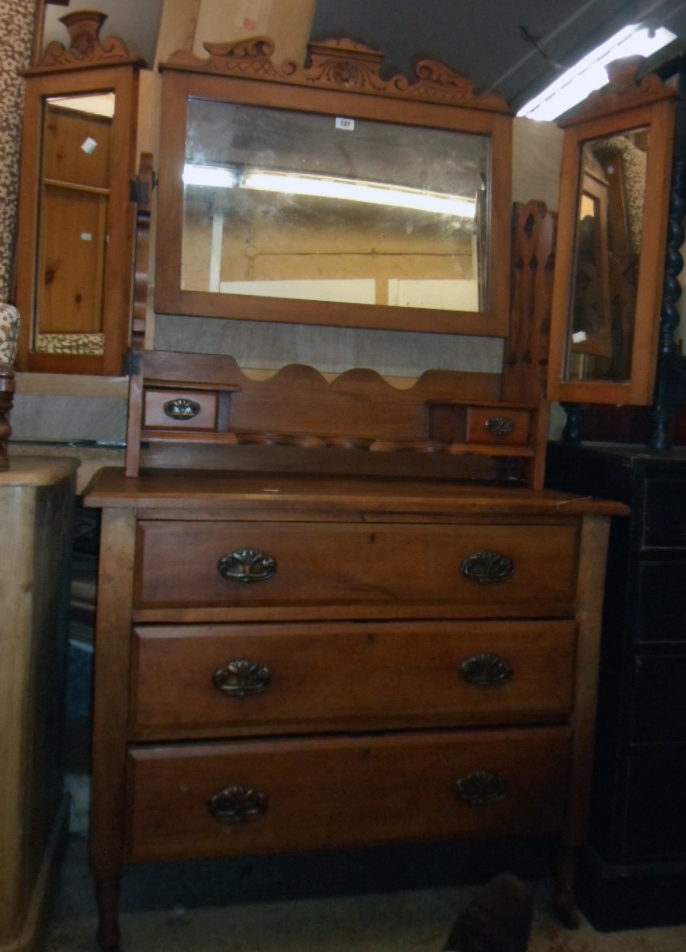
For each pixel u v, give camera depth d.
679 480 1.38
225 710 1.22
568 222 1.54
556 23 2.66
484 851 1.67
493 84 3.10
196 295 1.53
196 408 1.44
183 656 1.20
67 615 1.56
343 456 1.67
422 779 1.31
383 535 1.27
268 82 1.56
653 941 1.39
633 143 1.48
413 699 1.30
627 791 1.41
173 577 1.20
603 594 1.39
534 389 1.57
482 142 1.67
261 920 1.40
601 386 1.49
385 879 1.55
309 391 1.62
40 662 1.23
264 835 1.26
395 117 1.62
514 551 1.33
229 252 1.56
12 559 1.11
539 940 1.38
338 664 1.26
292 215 1.60
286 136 1.59
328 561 1.25
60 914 1.38
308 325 1.63
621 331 1.50
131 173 1.53
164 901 1.44
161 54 1.65
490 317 1.66
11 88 1.60
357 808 1.29
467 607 1.32
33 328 1.60
